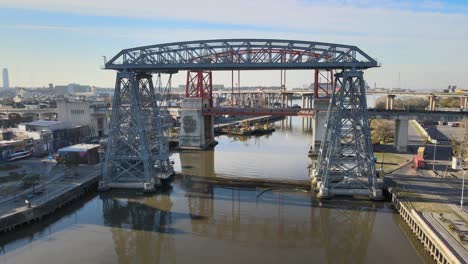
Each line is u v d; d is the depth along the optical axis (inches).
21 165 2780.5
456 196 2054.6
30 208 1859.0
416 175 2536.9
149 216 2020.2
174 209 2137.1
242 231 1823.3
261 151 4175.7
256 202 2266.2
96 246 1654.8
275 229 1844.2
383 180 2406.5
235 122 6835.6
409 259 1529.3
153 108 2664.9
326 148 2541.8
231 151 4173.2
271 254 1577.3
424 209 1831.9
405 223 1884.8
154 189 2452.0
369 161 2235.5
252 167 3292.3
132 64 2409.0
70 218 1988.2
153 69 2479.1
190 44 2486.5
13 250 1611.7
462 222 1647.4
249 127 5969.5
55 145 3476.9
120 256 1562.5
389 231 1813.5
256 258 1539.1
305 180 2807.6
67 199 2140.7
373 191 2215.8
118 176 2471.7
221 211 2105.1
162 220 1964.8
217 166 3336.6
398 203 2016.5
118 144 2524.6
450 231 1539.1
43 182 2347.4
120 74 2418.8
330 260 1519.4
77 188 2261.3
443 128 4955.7
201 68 2448.3
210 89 4640.8
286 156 3846.0
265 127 6117.1
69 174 2556.6
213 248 1637.6
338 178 2404.0
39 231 1815.9
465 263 1262.3
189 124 4247.0
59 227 1865.2
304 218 1987.0
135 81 2486.5
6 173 2534.5
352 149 2559.1
